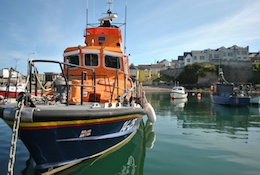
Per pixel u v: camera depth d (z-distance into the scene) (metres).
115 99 4.58
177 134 7.17
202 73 56.75
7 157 4.53
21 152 4.89
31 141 3.14
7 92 3.95
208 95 34.81
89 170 3.96
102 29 7.13
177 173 3.99
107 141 4.38
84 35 7.50
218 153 5.18
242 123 9.48
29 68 3.34
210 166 4.36
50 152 3.39
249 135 7.13
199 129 8.04
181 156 4.94
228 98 16.83
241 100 16.55
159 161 4.59
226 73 57.19
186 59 65.38
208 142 6.18
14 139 2.78
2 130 7.11
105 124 3.92
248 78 56.19
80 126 3.46
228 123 9.45
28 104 3.07
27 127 2.98
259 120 10.34
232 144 5.99
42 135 3.13
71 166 3.87
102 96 4.81
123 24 8.06
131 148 5.42
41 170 3.47
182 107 16.12
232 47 63.78
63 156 3.59
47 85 5.13
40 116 2.94
